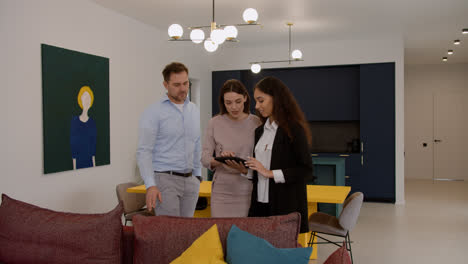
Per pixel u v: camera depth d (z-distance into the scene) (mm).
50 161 4309
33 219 2250
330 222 3893
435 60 10273
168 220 2121
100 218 2146
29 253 2172
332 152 8523
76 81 4684
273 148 2424
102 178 5215
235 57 8492
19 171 3988
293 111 2406
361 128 7863
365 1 5102
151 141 2844
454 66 10758
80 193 4816
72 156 4625
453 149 10875
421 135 11086
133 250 2186
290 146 2408
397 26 6508
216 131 2812
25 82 4047
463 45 8164
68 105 4562
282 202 2381
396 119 7664
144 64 6156
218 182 2764
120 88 5574
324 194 3895
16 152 3951
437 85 10906
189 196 3068
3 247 2240
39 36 4207
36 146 4184
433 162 11039
